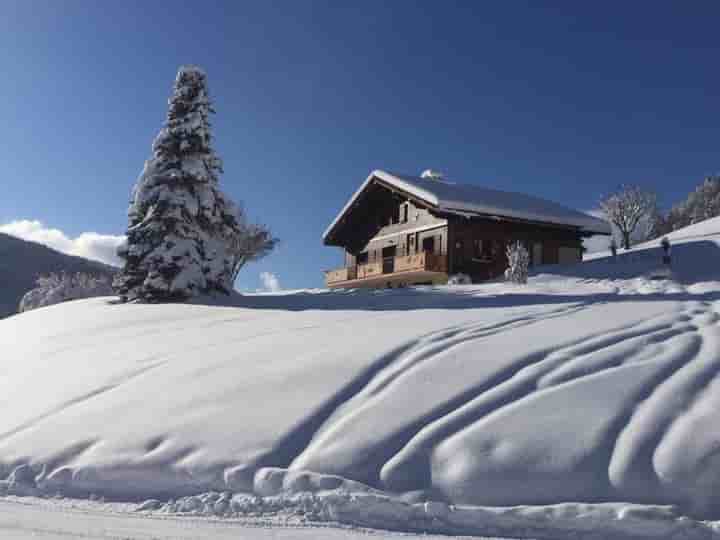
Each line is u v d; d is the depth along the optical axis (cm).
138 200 2603
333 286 3931
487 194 3678
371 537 600
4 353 1605
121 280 2555
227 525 644
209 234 2711
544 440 736
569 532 613
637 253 3039
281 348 1206
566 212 3594
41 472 848
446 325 1288
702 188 8056
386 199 3794
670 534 596
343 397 920
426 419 822
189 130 2652
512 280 2406
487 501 679
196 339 1437
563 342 1062
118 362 1273
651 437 720
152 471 802
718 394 796
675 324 1204
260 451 799
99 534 597
